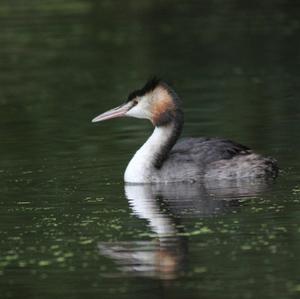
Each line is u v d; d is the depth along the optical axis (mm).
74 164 18016
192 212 14781
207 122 21219
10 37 34094
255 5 38875
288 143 19000
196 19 36312
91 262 12680
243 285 11719
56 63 30031
